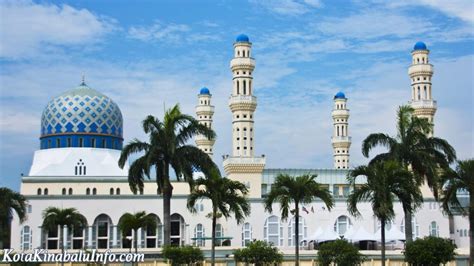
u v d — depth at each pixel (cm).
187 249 7562
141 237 12925
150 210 13125
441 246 6944
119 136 15075
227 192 7594
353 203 7169
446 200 7169
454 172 7144
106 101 14875
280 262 8006
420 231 13538
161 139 7244
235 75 14325
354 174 7162
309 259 9294
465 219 14225
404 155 7562
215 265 8544
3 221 7969
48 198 12900
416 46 15275
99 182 14062
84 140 14525
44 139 14775
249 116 14200
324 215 13338
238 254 7925
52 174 14175
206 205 13238
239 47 14350
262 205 13262
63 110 14575
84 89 14975
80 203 13000
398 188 7094
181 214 13175
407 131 7650
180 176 7375
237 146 14075
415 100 14975
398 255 9412
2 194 7850
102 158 14475
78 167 14300
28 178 13888
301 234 13212
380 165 7081
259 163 13900
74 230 9450
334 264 7812
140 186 7325
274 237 13188
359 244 12325
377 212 6988
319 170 15562
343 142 18350
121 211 13075
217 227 13238
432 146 7662
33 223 12756
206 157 7369
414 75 15100
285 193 7706
